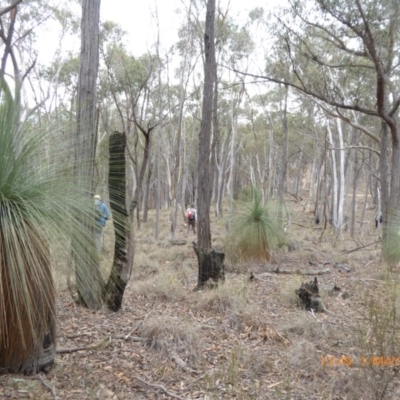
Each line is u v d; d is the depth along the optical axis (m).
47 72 16.19
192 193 27.78
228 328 4.16
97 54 4.34
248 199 8.87
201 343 3.62
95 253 2.82
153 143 21.67
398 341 3.21
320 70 12.67
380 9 8.07
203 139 6.18
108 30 15.32
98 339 3.61
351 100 12.32
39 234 2.39
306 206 30.56
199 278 5.95
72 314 4.14
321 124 22.70
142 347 3.50
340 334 3.97
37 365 2.73
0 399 2.36
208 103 6.26
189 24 14.36
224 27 14.73
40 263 2.40
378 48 9.42
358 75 11.23
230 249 8.26
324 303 5.25
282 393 2.84
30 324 2.41
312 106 19.05
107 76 15.34
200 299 5.01
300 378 3.10
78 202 2.59
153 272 7.30
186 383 2.94
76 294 4.63
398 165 9.67
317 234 16.19
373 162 24.23
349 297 5.66
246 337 3.95
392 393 2.70
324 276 7.29
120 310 4.50
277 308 4.99
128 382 2.88
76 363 3.07
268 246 8.24
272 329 4.11
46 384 2.62
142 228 16.02
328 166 25.52
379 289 5.82
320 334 4.02
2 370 2.61
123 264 4.39
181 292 5.43
